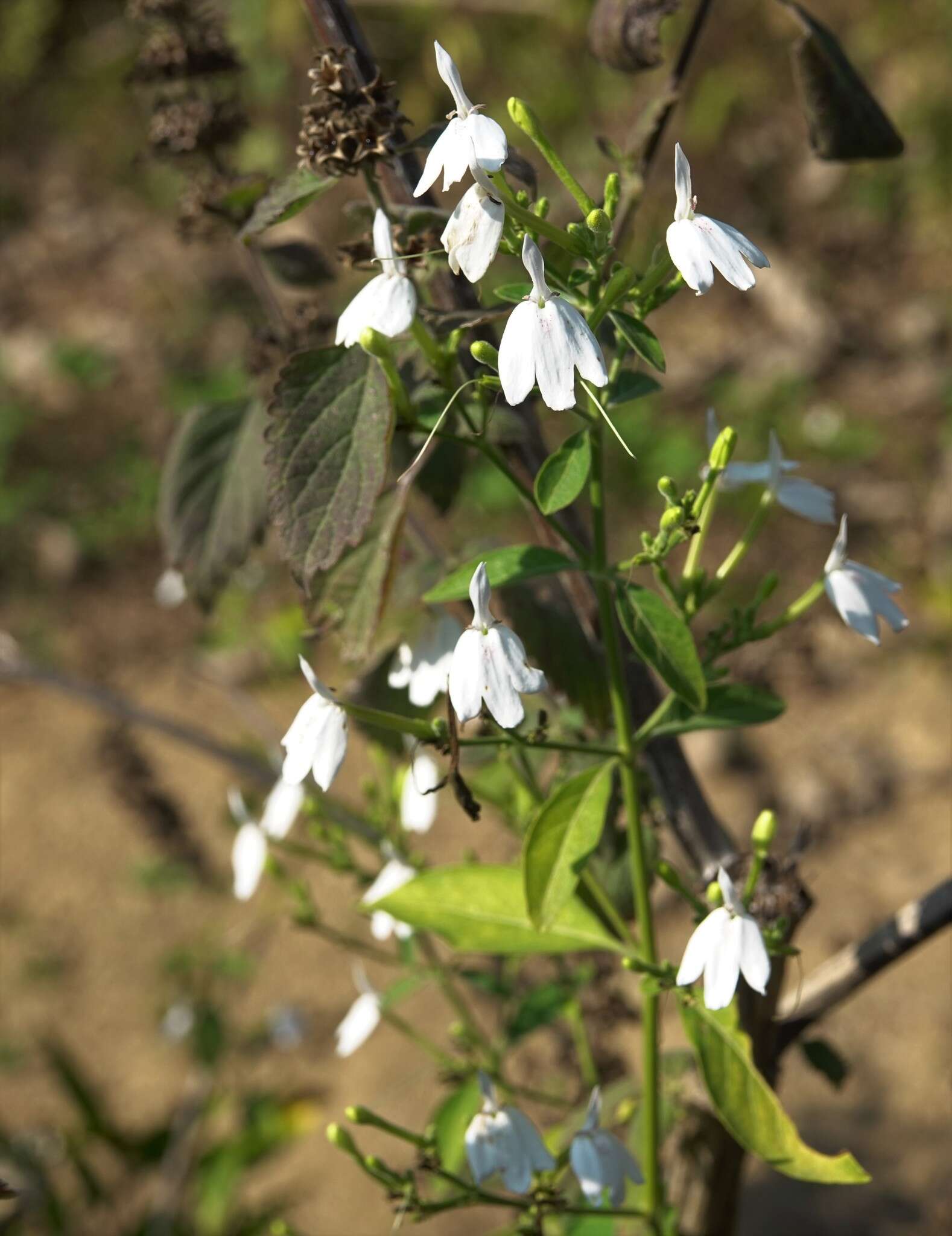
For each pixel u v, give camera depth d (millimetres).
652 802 275
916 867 674
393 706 264
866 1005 618
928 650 792
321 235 966
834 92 258
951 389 949
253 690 837
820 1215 541
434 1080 601
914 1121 570
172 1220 495
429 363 209
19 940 717
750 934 201
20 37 1466
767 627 233
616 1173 236
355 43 211
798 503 233
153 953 693
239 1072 609
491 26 1214
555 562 217
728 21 1199
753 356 1010
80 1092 503
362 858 684
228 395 1030
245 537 286
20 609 927
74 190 1371
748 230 1130
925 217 1107
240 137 284
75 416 1069
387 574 227
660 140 260
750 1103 223
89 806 790
